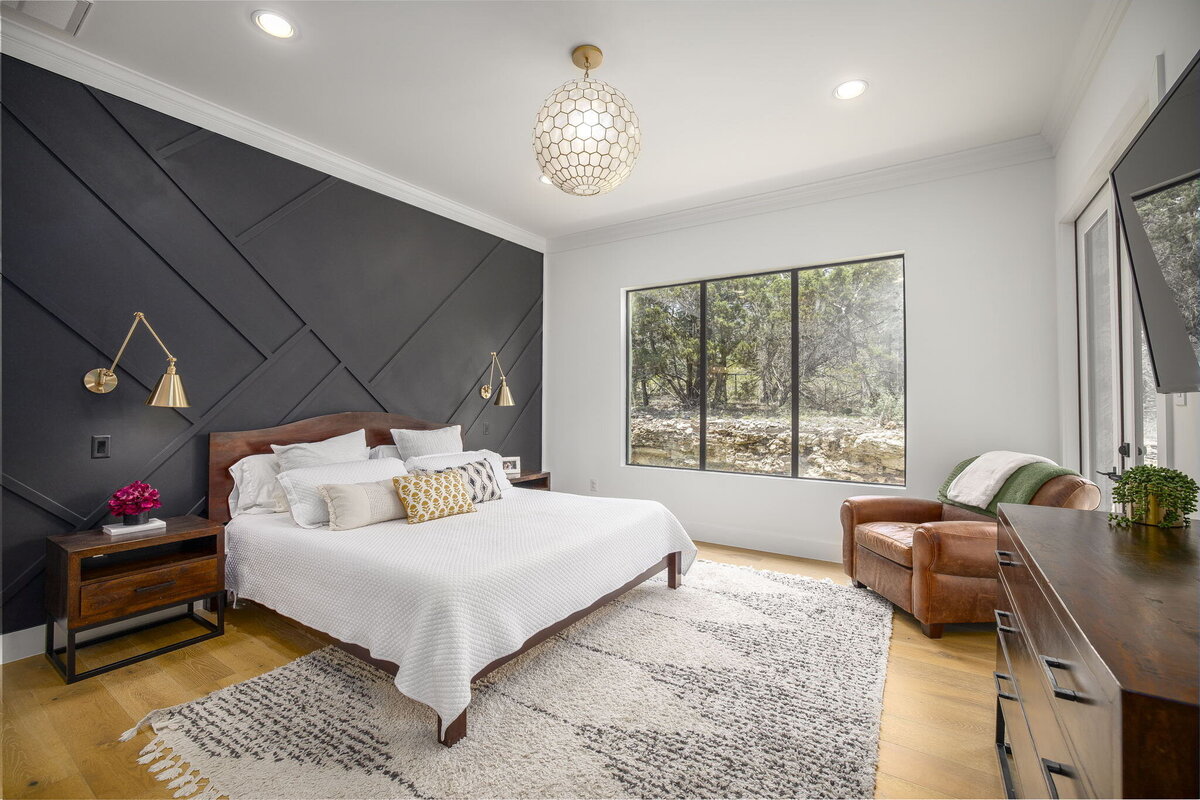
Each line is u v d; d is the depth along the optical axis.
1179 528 1.39
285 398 3.23
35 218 2.33
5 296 2.26
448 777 1.60
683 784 1.57
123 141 2.58
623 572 2.68
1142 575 1.01
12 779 1.59
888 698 2.07
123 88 2.55
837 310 3.97
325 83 2.66
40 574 2.36
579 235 5.05
